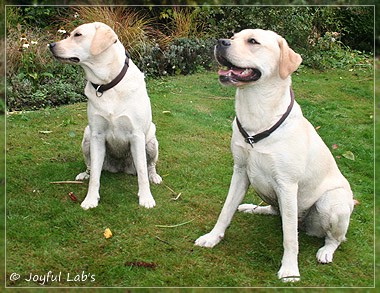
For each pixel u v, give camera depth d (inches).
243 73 135.6
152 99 300.2
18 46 292.4
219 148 235.1
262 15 382.6
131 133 176.6
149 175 197.6
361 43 414.6
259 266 147.4
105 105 172.2
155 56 352.2
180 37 373.1
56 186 189.0
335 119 279.6
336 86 340.5
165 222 168.4
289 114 139.6
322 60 386.3
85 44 167.0
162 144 234.7
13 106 277.7
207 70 379.6
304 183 148.0
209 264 147.6
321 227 155.6
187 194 187.9
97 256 150.3
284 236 142.8
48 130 246.7
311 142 146.9
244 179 152.1
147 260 148.6
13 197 179.5
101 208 173.2
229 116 283.3
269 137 139.1
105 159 197.3
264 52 134.2
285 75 135.3
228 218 155.3
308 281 141.7
